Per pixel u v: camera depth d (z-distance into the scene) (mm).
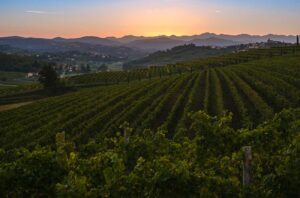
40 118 47344
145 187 8578
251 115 34156
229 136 11461
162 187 8602
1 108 72938
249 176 9336
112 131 31938
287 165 9359
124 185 8672
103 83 101375
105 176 9055
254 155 10969
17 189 9375
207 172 9719
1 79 157750
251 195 8945
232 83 53469
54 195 9531
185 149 12578
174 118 37531
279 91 41969
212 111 39312
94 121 36906
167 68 123188
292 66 62219
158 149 12664
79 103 54438
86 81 109250
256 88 48906
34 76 175000
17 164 9500
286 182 9242
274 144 11625
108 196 8609
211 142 11500
